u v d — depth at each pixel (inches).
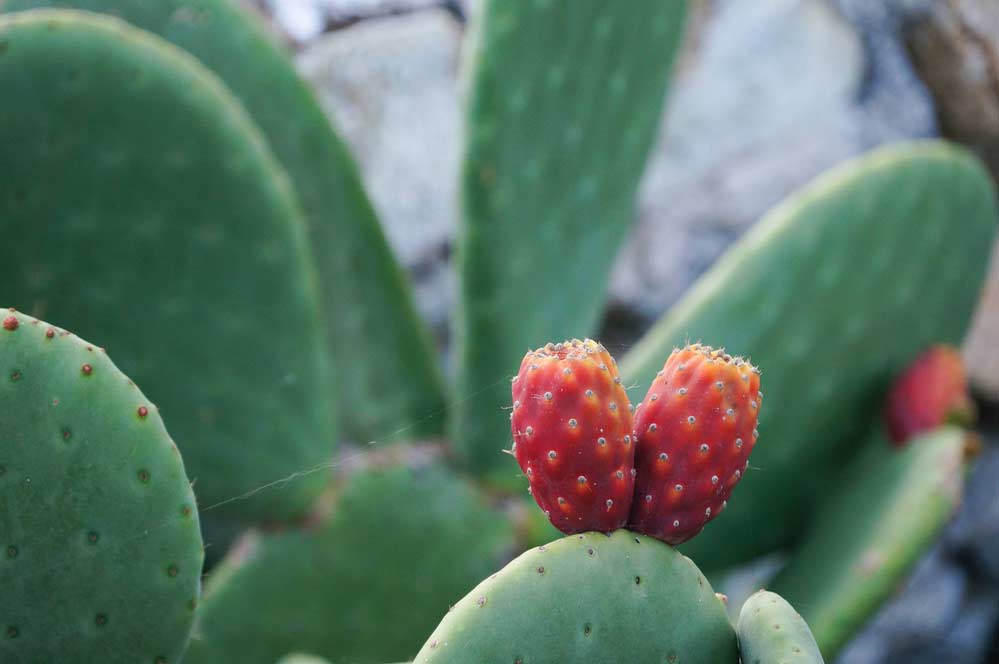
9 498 32.0
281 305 46.0
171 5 52.1
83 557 32.4
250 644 49.2
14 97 41.2
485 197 50.7
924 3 85.4
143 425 32.4
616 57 53.8
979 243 58.4
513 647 31.3
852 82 89.2
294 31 88.4
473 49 49.4
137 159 42.9
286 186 44.9
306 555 49.7
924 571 84.1
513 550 52.5
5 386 31.8
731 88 88.6
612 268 59.5
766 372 54.4
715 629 32.5
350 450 57.6
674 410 32.2
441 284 86.7
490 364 52.9
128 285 43.9
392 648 51.0
